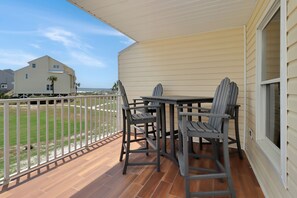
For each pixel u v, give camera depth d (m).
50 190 2.01
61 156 2.93
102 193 1.96
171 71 4.24
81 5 2.74
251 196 1.92
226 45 3.65
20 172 2.35
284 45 1.46
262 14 2.25
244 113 3.41
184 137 1.83
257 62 2.51
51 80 23.88
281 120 1.50
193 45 3.99
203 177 1.79
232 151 3.33
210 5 2.71
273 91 2.16
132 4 2.71
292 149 1.33
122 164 2.71
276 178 1.66
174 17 3.13
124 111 2.80
